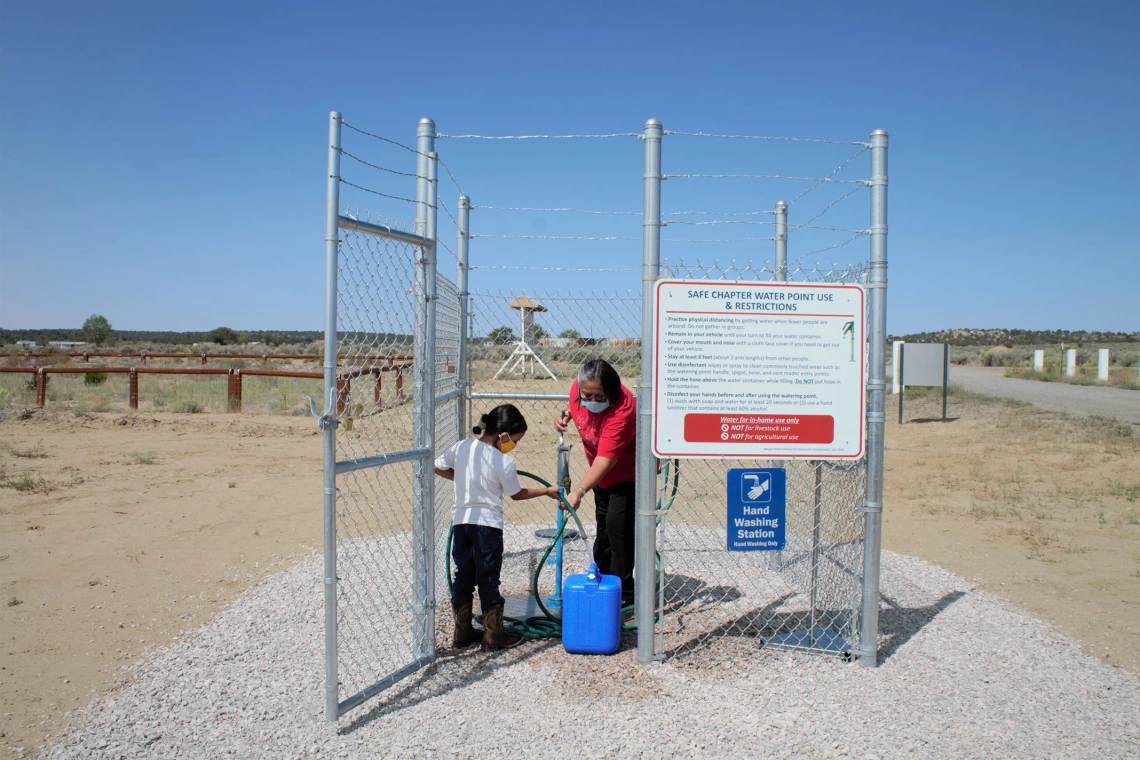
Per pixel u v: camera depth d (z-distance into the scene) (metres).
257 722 3.62
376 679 4.04
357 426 11.01
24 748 3.43
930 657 4.37
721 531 7.45
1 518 7.90
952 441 13.77
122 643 4.69
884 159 4.16
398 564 6.23
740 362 4.09
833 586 4.91
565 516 5.00
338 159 3.39
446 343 5.18
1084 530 7.60
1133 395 23.20
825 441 4.14
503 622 4.64
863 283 4.24
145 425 14.97
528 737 3.45
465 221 5.63
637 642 4.40
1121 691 3.95
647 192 4.11
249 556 6.59
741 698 3.84
